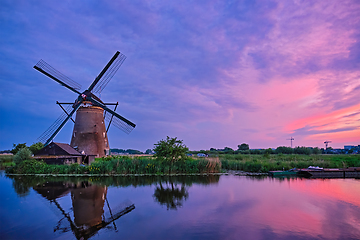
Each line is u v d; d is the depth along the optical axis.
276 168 29.20
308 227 10.10
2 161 39.09
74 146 35.91
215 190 17.44
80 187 18.55
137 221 10.78
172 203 13.73
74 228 9.99
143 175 25.44
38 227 10.10
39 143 41.56
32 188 18.16
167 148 27.41
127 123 38.09
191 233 9.44
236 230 9.75
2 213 11.92
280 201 14.23
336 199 14.72
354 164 31.81
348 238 9.03
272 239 8.91
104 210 12.43
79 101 36.56
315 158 39.66
